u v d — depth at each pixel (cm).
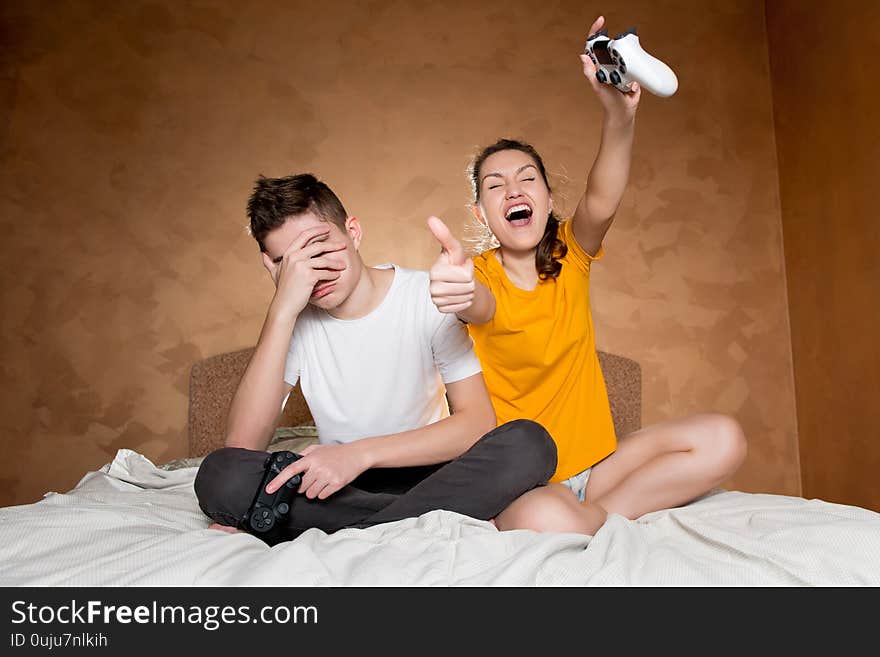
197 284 314
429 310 146
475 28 340
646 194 341
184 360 310
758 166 349
